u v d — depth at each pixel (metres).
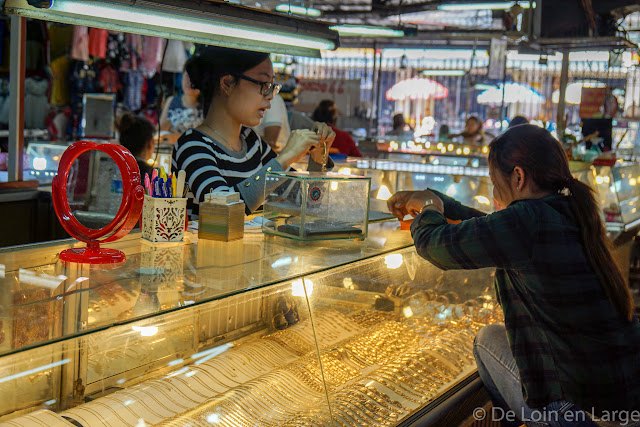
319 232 2.04
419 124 18.69
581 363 1.90
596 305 1.88
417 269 2.42
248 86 2.64
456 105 18.75
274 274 1.70
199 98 2.86
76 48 6.61
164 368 1.62
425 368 2.22
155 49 7.16
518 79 17.22
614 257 1.93
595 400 1.90
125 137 4.11
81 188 3.75
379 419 1.88
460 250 1.90
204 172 2.50
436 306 2.52
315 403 1.81
